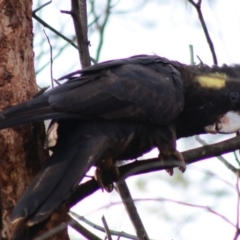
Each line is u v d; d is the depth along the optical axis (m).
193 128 12.38
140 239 10.62
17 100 9.66
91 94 9.78
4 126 8.59
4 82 9.67
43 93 9.64
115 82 10.16
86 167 9.16
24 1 10.13
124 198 10.66
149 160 11.01
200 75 10.98
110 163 10.58
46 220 8.48
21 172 9.40
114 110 9.98
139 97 10.36
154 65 11.23
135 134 10.62
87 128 9.72
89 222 10.61
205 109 12.01
